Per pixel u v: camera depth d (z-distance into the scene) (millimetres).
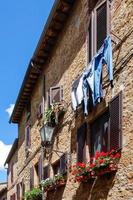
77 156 12000
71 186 12438
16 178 24828
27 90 19812
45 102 16859
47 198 14898
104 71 10664
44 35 15234
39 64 17281
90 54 11750
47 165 15508
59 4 13609
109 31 10602
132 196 8719
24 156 21312
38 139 17672
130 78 9312
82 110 11938
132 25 9445
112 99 9914
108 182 9836
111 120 9875
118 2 10336
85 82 11180
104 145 10508
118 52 10016
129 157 8961
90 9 12211
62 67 14594
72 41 13617
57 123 14234
